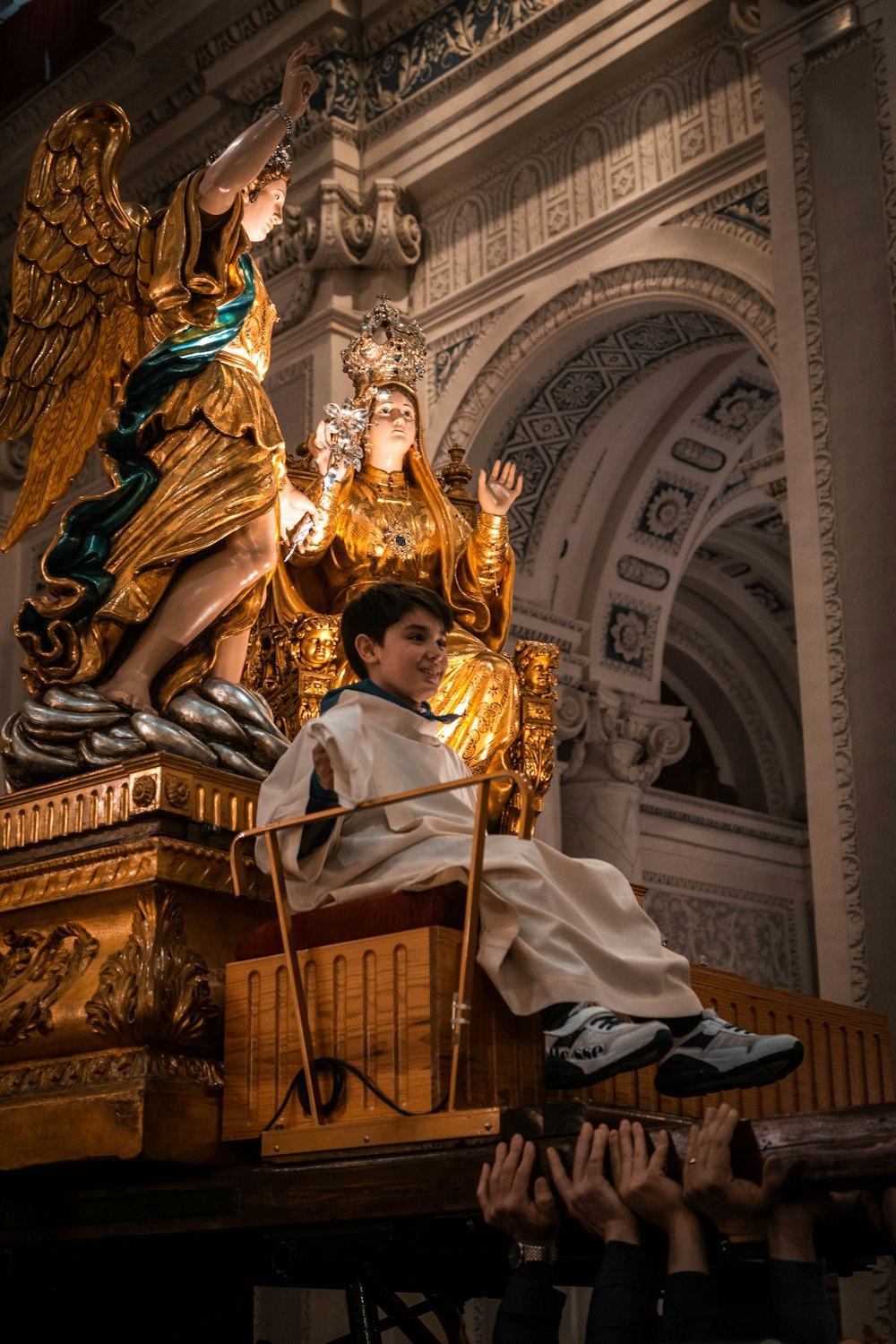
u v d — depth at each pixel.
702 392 10.46
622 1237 2.46
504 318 9.87
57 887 3.61
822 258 7.89
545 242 9.74
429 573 5.53
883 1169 2.29
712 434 10.85
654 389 10.27
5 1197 3.51
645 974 2.97
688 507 11.20
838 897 6.96
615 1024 2.82
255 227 4.70
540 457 10.42
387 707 3.29
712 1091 3.00
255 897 3.62
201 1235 3.32
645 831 13.02
